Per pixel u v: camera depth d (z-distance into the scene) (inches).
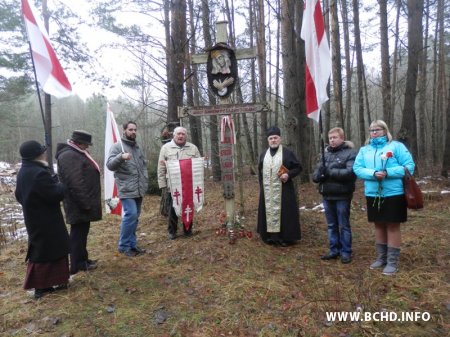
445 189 341.4
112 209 235.1
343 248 178.9
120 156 190.5
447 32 804.0
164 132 287.3
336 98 441.1
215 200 355.3
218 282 161.3
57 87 154.8
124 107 768.3
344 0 614.5
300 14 358.0
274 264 179.6
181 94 292.5
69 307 144.5
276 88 638.5
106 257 201.0
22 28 578.2
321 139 177.5
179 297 150.9
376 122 163.8
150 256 199.6
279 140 205.0
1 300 156.2
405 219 157.5
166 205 283.9
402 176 153.6
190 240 215.5
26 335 127.0
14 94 710.5
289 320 128.1
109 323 132.7
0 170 663.8
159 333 125.6
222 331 124.5
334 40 430.6
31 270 153.7
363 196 333.1
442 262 168.4
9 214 347.3
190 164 216.8
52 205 153.6
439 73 759.1
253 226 239.5
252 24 617.9
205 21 478.6
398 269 162.7
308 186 393.1
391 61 879.1
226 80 205.8
